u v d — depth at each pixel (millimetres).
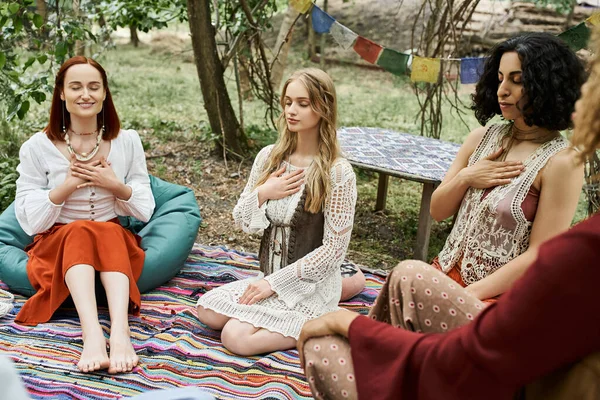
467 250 2420
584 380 1222
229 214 4539
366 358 1502
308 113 2674
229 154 5438
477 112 2553
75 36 4586
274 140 5793
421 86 7816
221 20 5473
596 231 1166
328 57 10492
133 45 11414
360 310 3209
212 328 2893
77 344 2762
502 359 1253
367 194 5043
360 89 9125
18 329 2855
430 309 1640
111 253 2855
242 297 2781
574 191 2250
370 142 4273
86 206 3102
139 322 2973
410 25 9984
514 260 2289
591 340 1203
